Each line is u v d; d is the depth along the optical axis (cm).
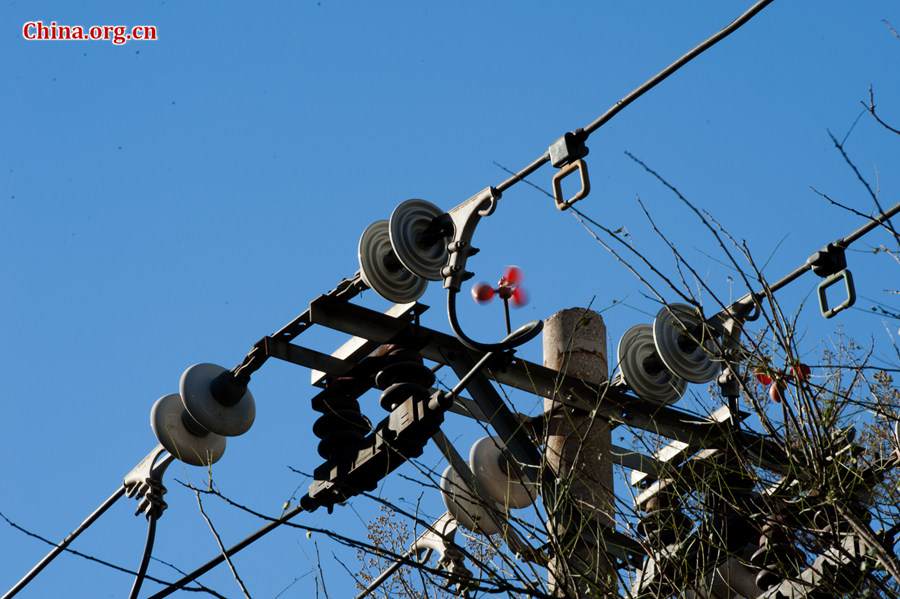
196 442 1316
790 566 1009
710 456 1037
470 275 1134
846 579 930
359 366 1217
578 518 1023
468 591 916
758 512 1022
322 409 1218
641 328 1294
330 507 1208
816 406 910
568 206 1048
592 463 1223
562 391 1260
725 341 973
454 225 1136
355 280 1177
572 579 897
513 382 1249
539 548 913
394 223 1137
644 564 1005
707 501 987
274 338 1214
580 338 1359
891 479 1005
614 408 1273
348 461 1188
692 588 941
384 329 1198
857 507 946
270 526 1245
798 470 926
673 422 1262
